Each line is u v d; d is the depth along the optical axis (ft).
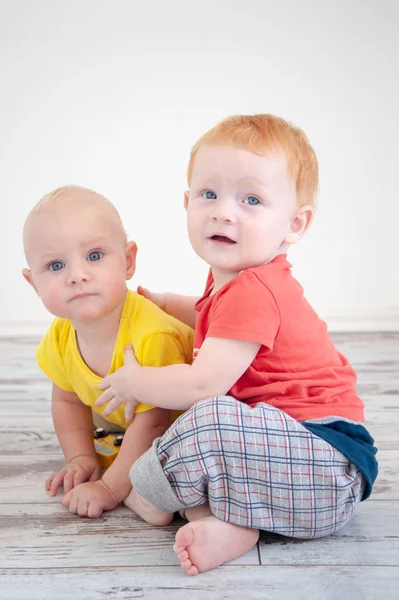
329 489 3.07
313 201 3.67
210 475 3.04
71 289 3.46
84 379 3.84
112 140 8.19
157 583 2.89
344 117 7.97
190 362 3.97
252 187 3.37
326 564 3.02
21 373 6.23
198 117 8.16
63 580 2.91
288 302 3.34
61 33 8.04
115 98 8.13
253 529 3.15
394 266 8.09
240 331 3.20
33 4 7.97
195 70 8.10
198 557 2.94
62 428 4.04
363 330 8.04
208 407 3.06
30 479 3.91
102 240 3.49
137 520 3.44
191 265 8.34
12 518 3.46
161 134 8.18
